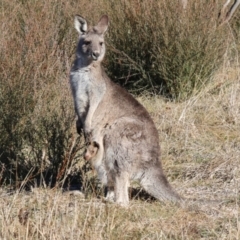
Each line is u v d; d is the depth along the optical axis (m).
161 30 31.19
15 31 28.72
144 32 31.53
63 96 24.34
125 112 20.94
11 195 20.45
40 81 24.80
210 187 22.03
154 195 20.36
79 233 16.61
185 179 22.73
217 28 31.81
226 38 32.88
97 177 21.19
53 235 16.50
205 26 31.16
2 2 32.34
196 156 24.56
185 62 30.70
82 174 21.36
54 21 31.89
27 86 23.80
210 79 31.33
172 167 23.67
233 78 31.91
